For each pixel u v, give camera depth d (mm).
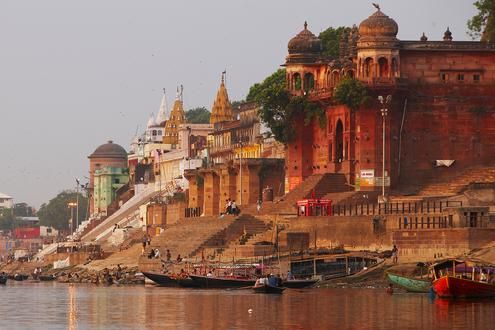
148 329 119875
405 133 196375
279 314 129875
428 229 166125
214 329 118812
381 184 194875
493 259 156125
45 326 124625
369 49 193875
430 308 131750
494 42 198750
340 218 181250
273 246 183375
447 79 196875
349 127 199125
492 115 197625
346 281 164625
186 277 179625
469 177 190375
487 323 119062
